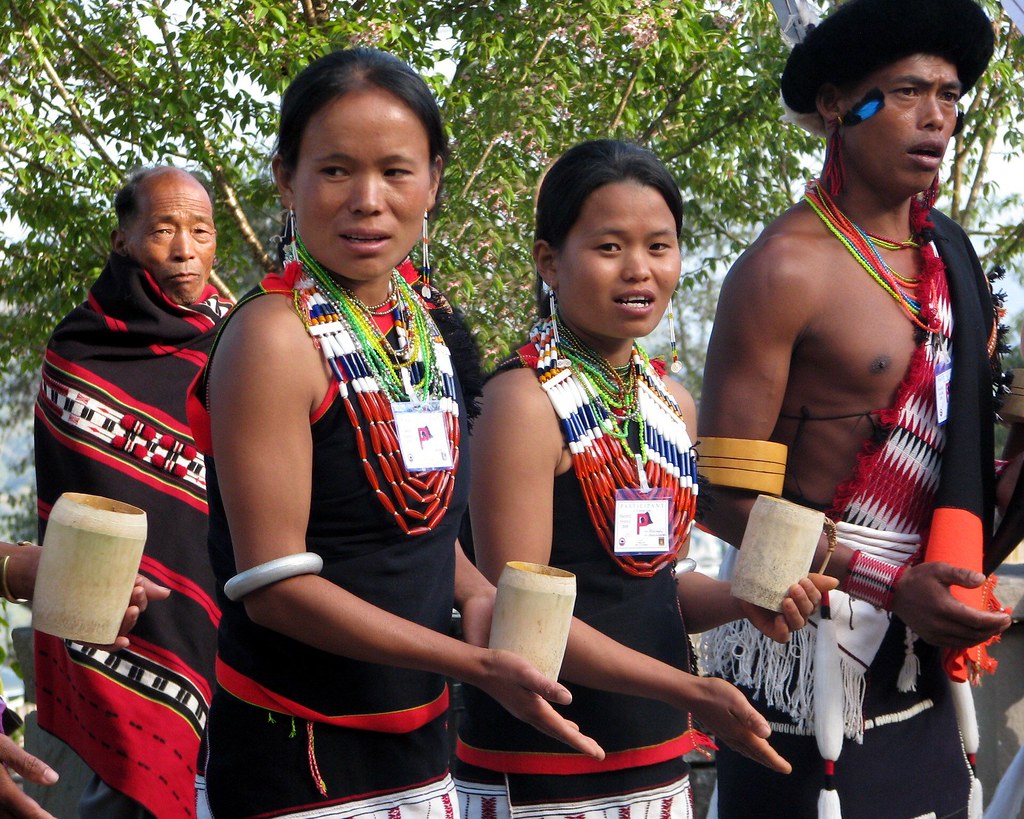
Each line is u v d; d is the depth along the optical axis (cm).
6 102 1153
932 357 369
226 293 1287
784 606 299
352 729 262
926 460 370
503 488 308
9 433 1970
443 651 244
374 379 263
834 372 368
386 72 258
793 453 376
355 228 254
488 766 320
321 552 261
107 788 452
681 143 1335
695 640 524
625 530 314
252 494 248
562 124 1234
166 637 459
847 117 373
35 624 248
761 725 275
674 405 336
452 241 1104
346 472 259
